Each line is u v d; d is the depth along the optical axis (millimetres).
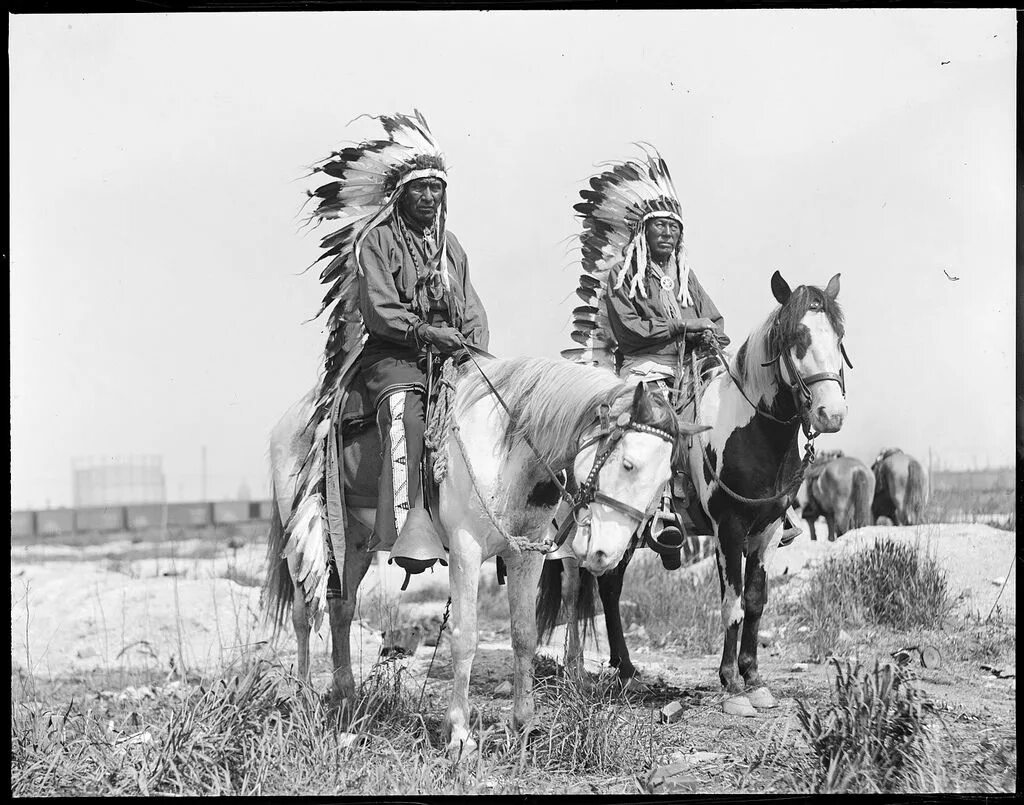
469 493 4410
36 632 7395
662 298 6062
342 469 4965
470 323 5152
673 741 4719
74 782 4277
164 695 5570
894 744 4156
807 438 5102
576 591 5633
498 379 4543
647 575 8461
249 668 4691
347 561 5102
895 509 9492
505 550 4551
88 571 9945
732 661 5422
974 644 6430
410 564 4625
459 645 4410
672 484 5590
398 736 4613
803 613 7211
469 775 4180
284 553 5180
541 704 5023
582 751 4461
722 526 5414
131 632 7363
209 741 4258
